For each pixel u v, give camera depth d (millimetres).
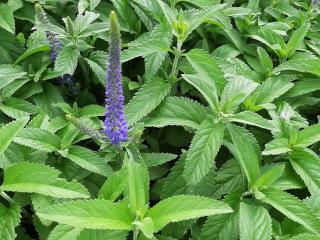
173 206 368
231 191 483
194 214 357
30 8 637
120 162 478
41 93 566
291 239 409
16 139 443
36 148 450
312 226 417
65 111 531
